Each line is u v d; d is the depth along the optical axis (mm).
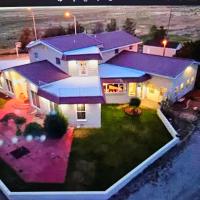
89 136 22359
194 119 25500
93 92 22969
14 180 17109
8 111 26672
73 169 18141
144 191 16359
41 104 25203
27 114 25922
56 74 26750
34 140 21625
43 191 16094
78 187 16453
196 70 32125
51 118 21438
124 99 28734
